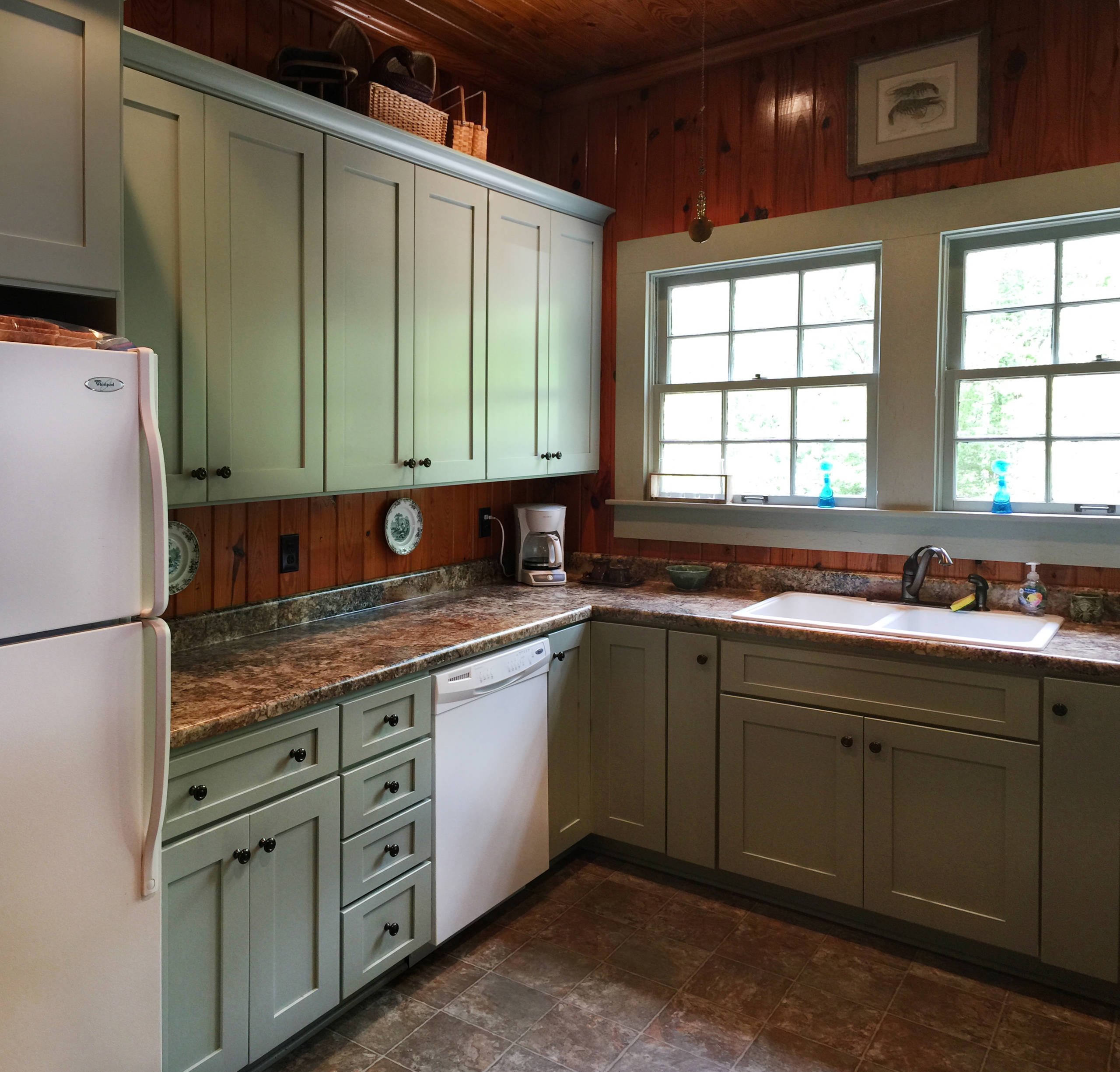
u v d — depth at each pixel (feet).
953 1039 6.94
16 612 4.29
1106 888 7.20
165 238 6.37
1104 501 8.72
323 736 6.54
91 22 5.13
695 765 9.18
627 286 11.29
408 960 7.69
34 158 4.92
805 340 10.28
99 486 4.60
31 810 4.43
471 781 8.00
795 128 10.01
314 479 7.62
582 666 9.62
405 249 8.38
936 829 7.94
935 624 9.10
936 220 9.17
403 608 9.52
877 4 9.25
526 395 10.13
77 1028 4.74
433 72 8.71
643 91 11.03
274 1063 6.61
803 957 8.09
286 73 7.45
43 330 4.43
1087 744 7.19
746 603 9.69
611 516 11.71
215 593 7.91
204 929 5.77
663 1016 7.22
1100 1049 6.82
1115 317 8.59
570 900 9.11
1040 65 8.64
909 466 9.50
